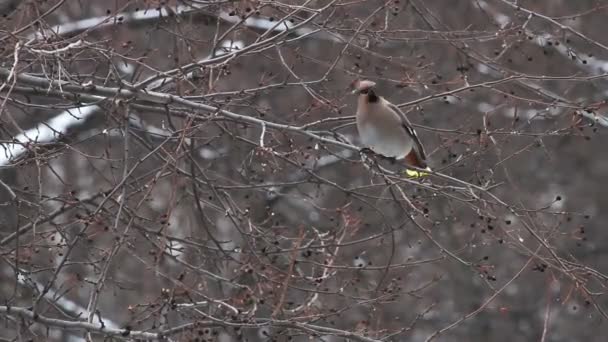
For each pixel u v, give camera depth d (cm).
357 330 1334
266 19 1620
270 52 1752
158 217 1402
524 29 1539
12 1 1562
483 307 1275
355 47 1509
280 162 1570
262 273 1345
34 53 1266
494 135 1628
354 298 1325
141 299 1576
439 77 1487
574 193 2438
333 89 1644
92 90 1302
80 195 1688
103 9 1869
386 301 1330
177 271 1589
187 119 1288
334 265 1374
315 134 1373
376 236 1321
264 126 1281
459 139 1567
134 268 1497
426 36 1585
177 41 1540
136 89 1288
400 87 1516
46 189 1723
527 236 1783
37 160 1244
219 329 1377
